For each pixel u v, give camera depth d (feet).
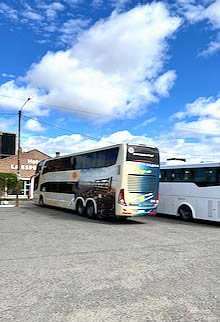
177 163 65.31
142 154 55.31
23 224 51.34
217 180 55.42
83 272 22.93
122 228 48.75
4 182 117.50
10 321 14.51
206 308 16.38
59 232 42.86
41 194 88.79
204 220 61.52
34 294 18.19
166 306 16.60
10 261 25.99
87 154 64.49
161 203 66.49
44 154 144.87
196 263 26.40
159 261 26.84
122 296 18.04
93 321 14.58
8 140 152.35
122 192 53.06
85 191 63.67
